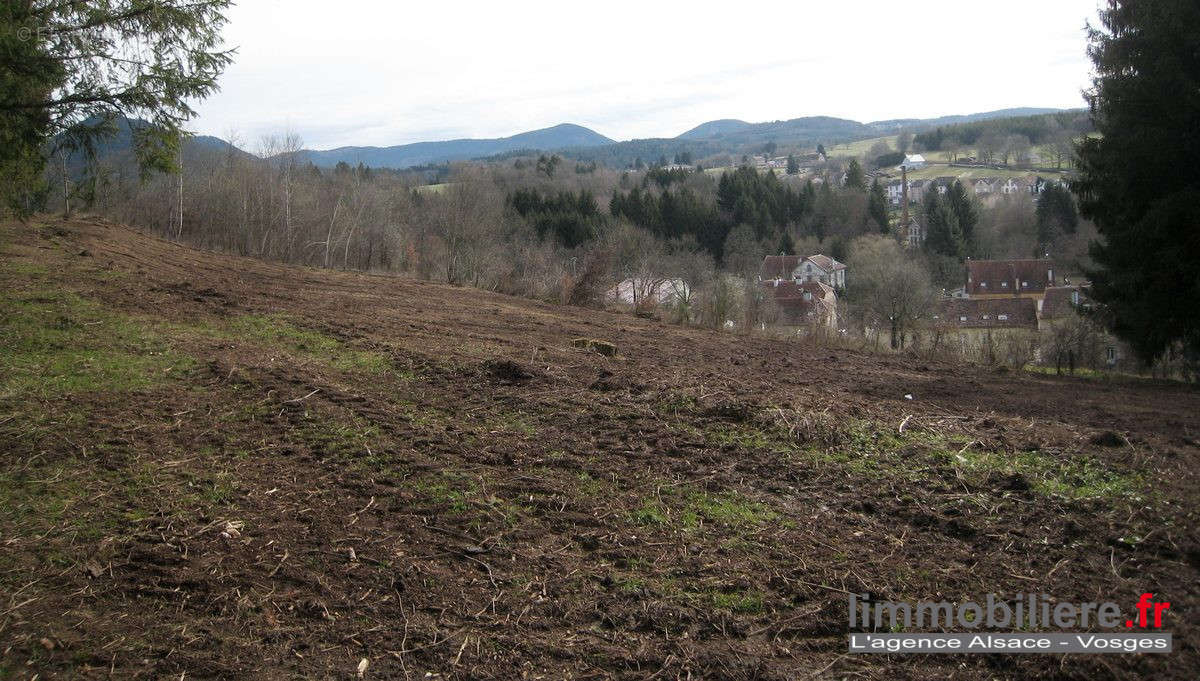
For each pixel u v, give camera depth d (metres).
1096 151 12.46
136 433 4.68
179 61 7.30
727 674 2.77
